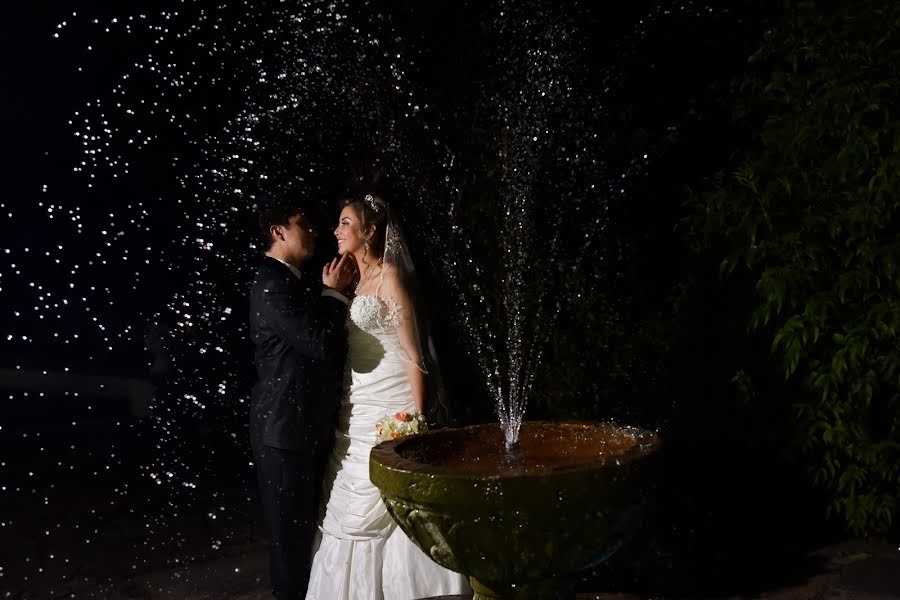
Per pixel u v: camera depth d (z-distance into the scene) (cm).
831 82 383
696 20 438
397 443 240
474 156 444
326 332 312
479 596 224
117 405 848
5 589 424
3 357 1002
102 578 431
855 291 386
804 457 430
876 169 377
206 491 571
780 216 393
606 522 203
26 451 711
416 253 445
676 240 431
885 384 401
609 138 441
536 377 432
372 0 473
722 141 435
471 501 195
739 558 401
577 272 430
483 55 452
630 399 427
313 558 323
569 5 448
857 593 356
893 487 404
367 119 473
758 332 416
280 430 316
